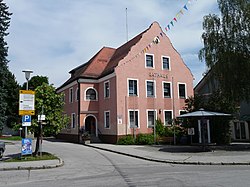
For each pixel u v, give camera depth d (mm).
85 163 15320
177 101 33469
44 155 17938
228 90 22250
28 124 16547
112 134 29953
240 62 21703
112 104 30469
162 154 18656
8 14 33125
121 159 17203
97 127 33062
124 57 30953
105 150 23328
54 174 11820
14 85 50906
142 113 30859
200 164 14430
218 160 14969
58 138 41188
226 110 25359
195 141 26656
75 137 34062
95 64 35594
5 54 32344
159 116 31875
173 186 8609
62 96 19281
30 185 9508
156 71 32656
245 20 22016
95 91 33875
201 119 21734
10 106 50375
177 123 28641
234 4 22734
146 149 22422
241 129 33062
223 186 8398
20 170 13094
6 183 9961
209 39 23125
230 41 22406
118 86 29922
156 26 33750
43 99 18359
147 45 32562
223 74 22125
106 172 12078
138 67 31562
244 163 13977
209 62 22984
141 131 30422
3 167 13383
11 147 26453
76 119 34250
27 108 16516
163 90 32812
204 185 8633
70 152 21406
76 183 9633
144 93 31422
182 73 34469
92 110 33250
